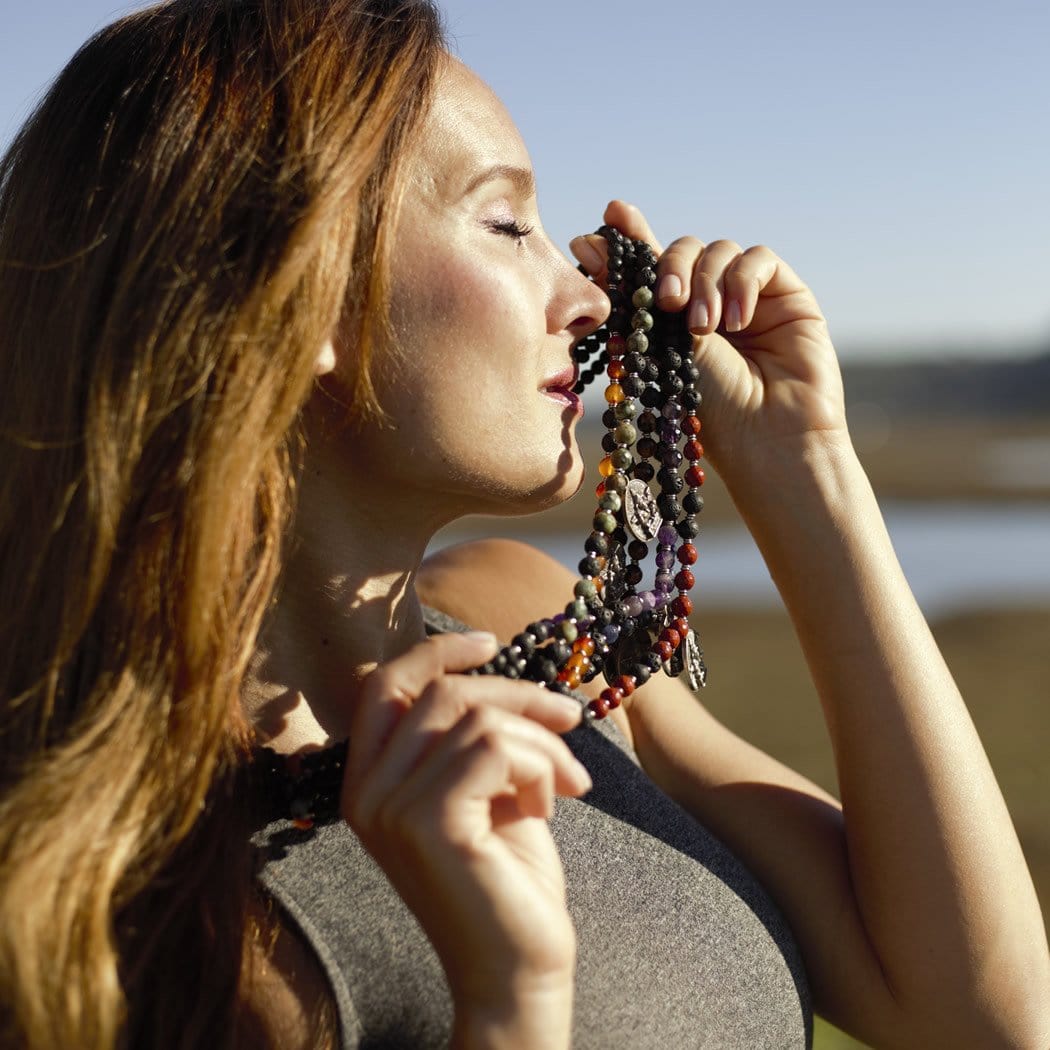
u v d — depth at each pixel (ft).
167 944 3.93
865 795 5.41
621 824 5.10
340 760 4.33
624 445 5.48
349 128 4.18
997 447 160.66
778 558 5.65
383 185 4.33
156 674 3.88
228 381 3.95
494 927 3.51
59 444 4.08
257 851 4.25
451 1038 3.67
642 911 4.76
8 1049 3.49
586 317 5.02
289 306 4.04
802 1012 5.21
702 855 5.28
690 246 5.74
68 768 3.72
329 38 4.29
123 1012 3.70
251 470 3.97
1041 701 30.30
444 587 6.23
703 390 5.74
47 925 3.54
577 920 4.57
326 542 4.64
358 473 4.60
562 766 3.71
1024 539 65.51
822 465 5.62
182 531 3.89
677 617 5.49
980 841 5.32
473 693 3.75
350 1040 4.17
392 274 4.39
